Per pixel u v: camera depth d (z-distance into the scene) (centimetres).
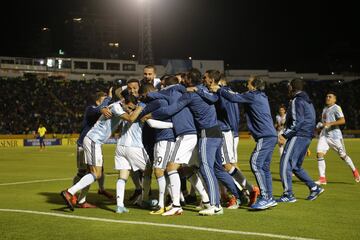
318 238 615
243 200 895
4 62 6231
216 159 845
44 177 1441
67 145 4366
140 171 948
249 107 858
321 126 1286
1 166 1888
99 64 6656
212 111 802
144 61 6850
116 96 909
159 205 807
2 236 630
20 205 890
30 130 4653
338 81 7375
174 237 620
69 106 5203
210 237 619
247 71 7006
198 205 909
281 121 1719
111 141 4306
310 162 2025
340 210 834
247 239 608
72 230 665
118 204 811
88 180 824
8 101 4906
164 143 800
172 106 771
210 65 6700
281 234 636
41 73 6294
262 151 845
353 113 5959
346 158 1280
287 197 930
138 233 645
